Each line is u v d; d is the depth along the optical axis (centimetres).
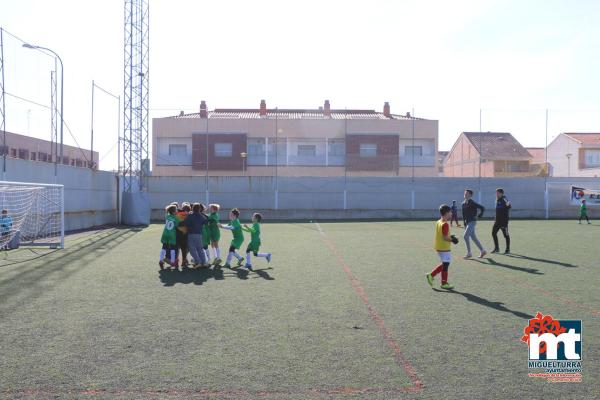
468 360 510
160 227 2598
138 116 3033
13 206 1805
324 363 500
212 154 4069
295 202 3266
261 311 723
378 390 433
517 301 788
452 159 4975
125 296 834
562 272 1076
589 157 4500
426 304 768
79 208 2442
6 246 1566
